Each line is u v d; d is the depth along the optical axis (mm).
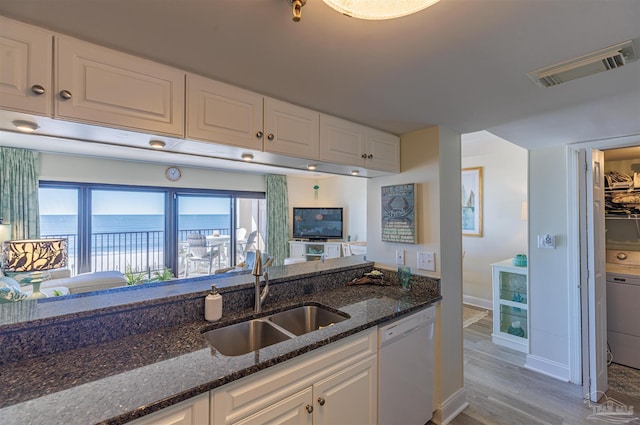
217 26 1027
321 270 2168
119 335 1312
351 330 1451
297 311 1858
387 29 1049
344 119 1945
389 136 2250
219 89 1406
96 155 4258
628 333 2908
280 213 6395
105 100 1108
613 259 3373
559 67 1316
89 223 4434
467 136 3486
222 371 1047
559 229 2660
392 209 2361
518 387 2488
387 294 2086
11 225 3693
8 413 811
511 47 1164
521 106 1766
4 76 937
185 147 1455
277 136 1607
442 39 1110
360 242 5828
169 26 1021
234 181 5840
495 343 3303
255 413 1105
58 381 973
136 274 4816
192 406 965
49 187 4141
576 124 2102
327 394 1354
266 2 907
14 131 1167
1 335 1071
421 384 1926
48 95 1005
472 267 4582
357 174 2402
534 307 2783
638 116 1929
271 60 1252
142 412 842
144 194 4918
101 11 938
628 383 2576
